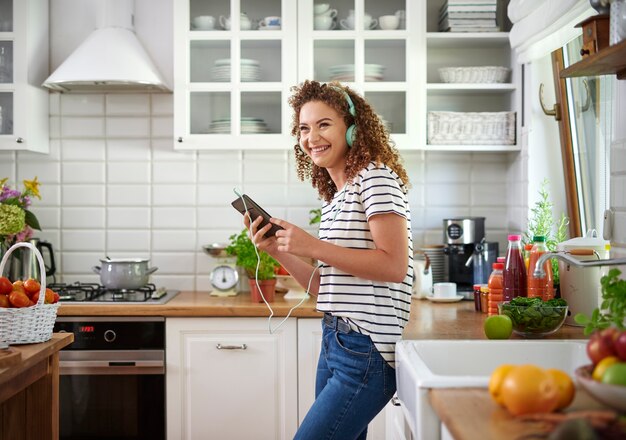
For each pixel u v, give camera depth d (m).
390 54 3.45
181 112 3.41
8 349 2.08
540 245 2.40
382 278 1.95
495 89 3.51
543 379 1.23
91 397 3.19
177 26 3.42
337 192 2.21
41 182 3.71
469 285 3.38
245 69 3.44
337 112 2.10
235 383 3.18
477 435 1.14
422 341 1.92
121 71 3.33
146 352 3.16
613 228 2.24
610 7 1.84
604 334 1.32
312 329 3.17
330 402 2.02
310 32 3.41
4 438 2.35
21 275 3.48
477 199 3.74
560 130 3.17
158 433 3.18
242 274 3.70
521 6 3.03
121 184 3.72
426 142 3.46
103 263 3.40
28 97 3.45
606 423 1.11
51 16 3.69
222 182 3.72
